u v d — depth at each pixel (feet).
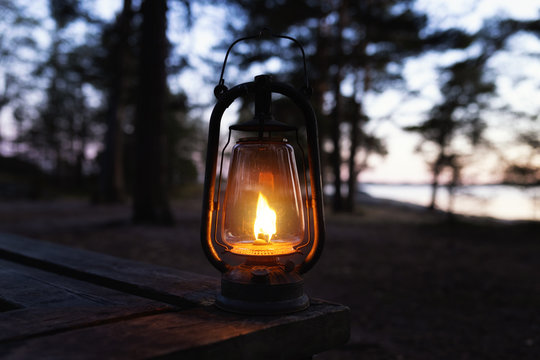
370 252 29.22
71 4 46.55
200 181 125.59
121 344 2.82
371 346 11.92
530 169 50.11
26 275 5.39
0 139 116.67
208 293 4.26
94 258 6.10
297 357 3.42
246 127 3.94
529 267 24.67
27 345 2.79
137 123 37.99
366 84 70.03
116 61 65.16
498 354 11.36
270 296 3.57
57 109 112.37
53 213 50.72
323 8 57.00
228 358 2.97
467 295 17.87
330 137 66.69
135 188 37.93
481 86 55.83
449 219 54.80
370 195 134.72
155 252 25.17
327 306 3.86
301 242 3.92
